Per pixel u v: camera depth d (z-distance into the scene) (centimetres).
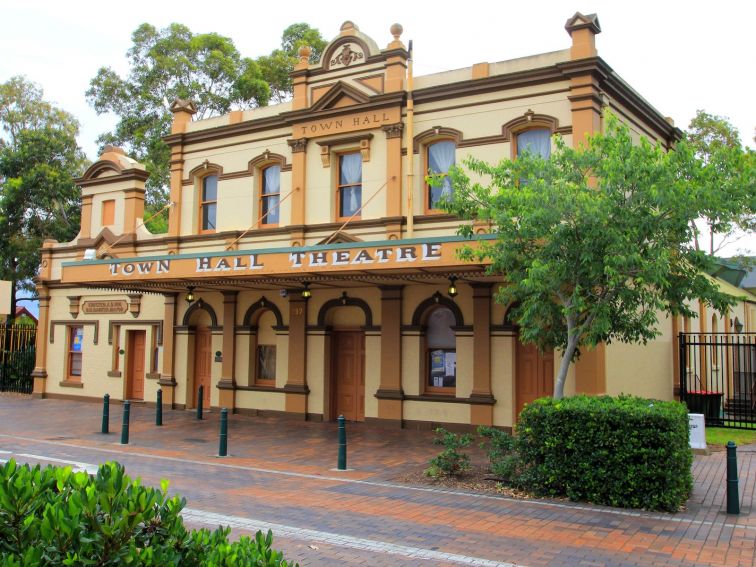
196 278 1792
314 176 2023
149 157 3675
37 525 375
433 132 1830
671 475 956
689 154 1109
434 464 1185
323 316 1988
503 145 1741
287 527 861
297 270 1617
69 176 3325
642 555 759
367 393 1895
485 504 998
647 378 1859
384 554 758
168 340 2292
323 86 2031
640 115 1922
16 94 3622
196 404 2266
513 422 1667
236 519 895
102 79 3747
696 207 1062
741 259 2173
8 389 2838
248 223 2153
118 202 2508
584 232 1090
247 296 2152
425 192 1848
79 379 2583
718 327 2672
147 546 394
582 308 1101
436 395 1795
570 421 1030
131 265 1908
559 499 1027
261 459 1385
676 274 1159
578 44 1645
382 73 1930
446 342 1822
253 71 3769
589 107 1622
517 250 1190
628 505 976
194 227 2280
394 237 1841
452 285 1623
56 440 1599
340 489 1102
